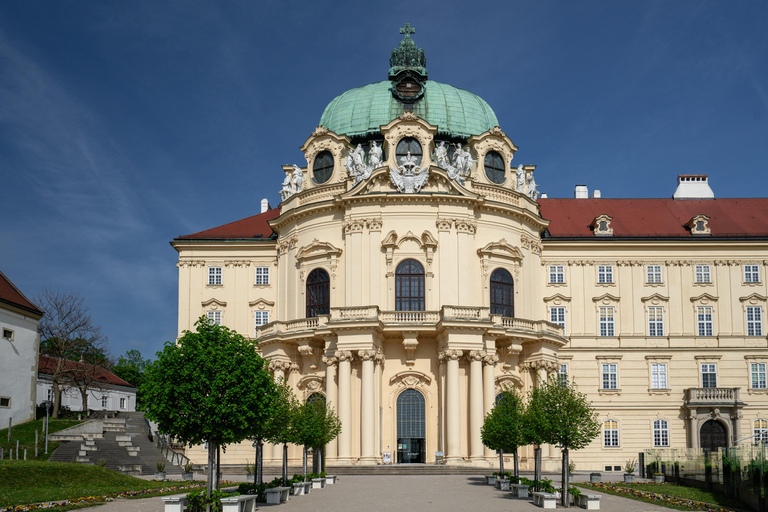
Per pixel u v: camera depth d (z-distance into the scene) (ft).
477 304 205.36
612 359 227.20
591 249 232.53
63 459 183.21
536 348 208.13
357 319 190.19
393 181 204.95
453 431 187.52
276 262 231.50
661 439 223.51
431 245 201.87
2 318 212.43
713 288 231.30
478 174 215.31
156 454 199.41
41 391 261.44
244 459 216.33
